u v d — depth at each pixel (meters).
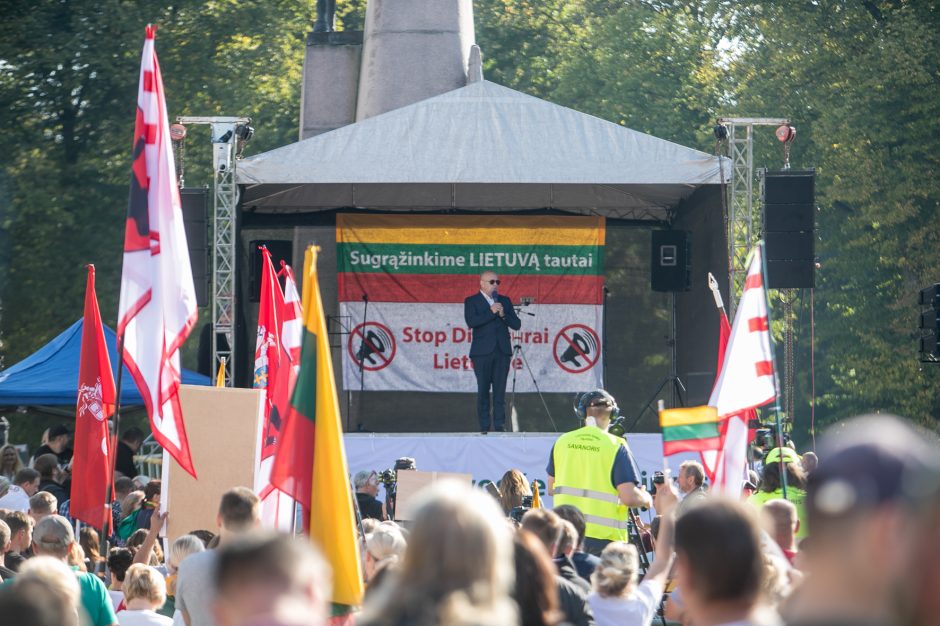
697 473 11.17
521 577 5.16
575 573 6.96
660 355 26.00
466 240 25.25
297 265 25.52
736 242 21.53
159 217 9.15
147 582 7.92
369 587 6.01
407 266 25.22
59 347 23.17
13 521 9.56
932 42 36.41
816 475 2.64
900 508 2.52
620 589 6.82
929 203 37.22
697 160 20.95
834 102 38.09
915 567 2.34
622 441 11.72
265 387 12.63
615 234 26.12
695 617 3.98
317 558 3.58
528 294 25.33
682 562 3.98
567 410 26.11
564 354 25.34
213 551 7.02
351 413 25.31
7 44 37.00
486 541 3.66
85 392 10.77
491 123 21.28
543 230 25.25
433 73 26.08
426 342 25.27
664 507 7.05
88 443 10.70
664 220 25.80
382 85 26.19
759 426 17.98
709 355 23.08
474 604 3.58
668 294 25.98
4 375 22.39
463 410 25.48
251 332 25.08
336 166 20.92
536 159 21.05
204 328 24.09
